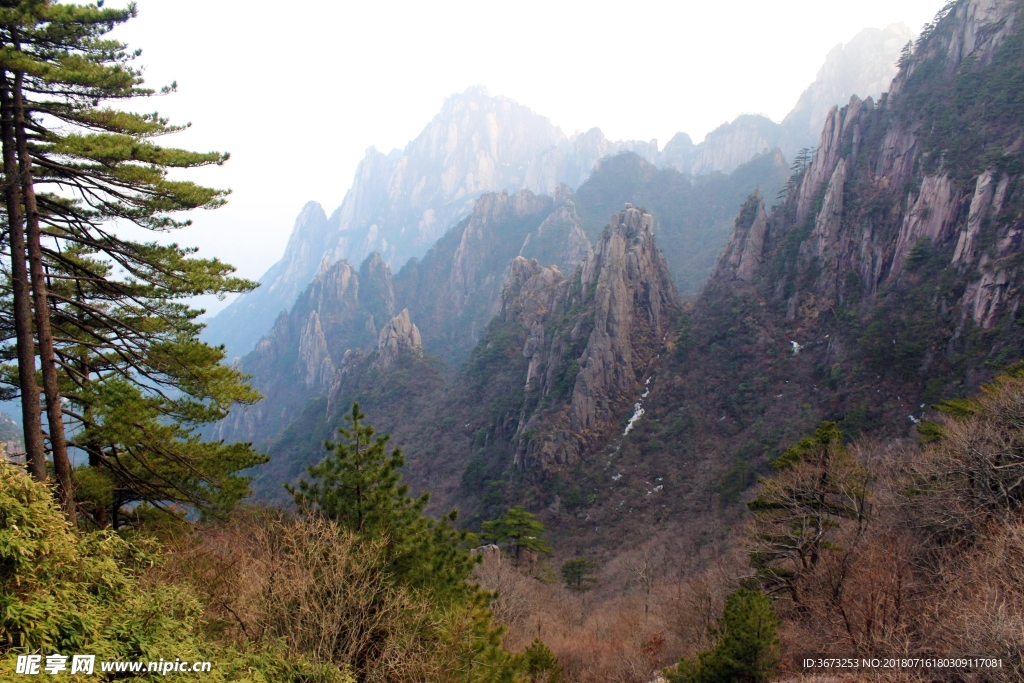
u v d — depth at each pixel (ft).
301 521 46.19
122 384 49.62
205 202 49.14
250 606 41.50
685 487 222.48
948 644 45.24
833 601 62.80
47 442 55.11
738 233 339.16
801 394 241.76
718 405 264.72
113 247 48.91
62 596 28.60
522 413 324.80
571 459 270.67
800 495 78.89
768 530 81.00
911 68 302.04
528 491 264.52
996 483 66.03
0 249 46.83
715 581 100.07
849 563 67.36
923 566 63.82
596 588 156.97
